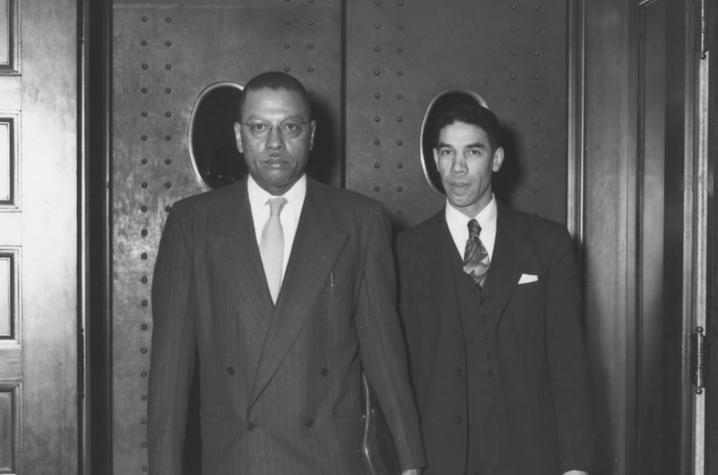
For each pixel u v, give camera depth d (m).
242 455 2.83
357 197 3.12
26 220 3.73
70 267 3.76
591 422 3.25
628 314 4.34
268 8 4.29
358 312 3.03
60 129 3.75
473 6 4.38
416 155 4.34
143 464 4.22
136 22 4.23
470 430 3.20
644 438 4.15
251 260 2.90
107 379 4.14
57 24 3.75
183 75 4.25
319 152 4.31
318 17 4.31
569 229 4.40
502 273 3.27
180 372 2.91
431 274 3.32
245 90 2.98
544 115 4.39
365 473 2.93
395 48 4.34
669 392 3.71
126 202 4.22
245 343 2.86
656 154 4.04
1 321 3.73
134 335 4.22
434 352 3.25
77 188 3.76
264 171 2.93
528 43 4.39
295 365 2.85
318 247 2.93
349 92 4.31
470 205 3.34
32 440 3.73
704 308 3.51
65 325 3.75
